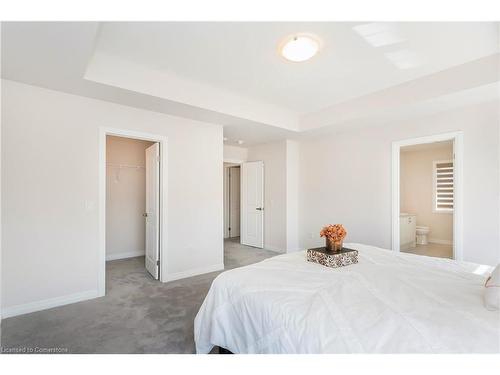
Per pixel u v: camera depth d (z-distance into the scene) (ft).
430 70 9.09
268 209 18.11
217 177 13.28
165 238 11.53
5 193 8.05
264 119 12.80
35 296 8.47
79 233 9.30
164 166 11.50
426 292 4.97
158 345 6.54
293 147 17.28
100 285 9.68
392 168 12.55
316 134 15.10
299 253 8.32
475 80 8.32
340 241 7.16
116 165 15.79
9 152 8.12
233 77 9.70
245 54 8.01
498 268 4.45
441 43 7.42
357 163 14.10
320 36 7.06
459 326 3.71
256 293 5.13
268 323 4.53
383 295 4.84
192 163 12.35
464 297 4.72
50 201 8.77
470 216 9.93
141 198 16.69
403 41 7.32
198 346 5.88
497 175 9.34
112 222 15.58
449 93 8.89
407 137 12.02
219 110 11.09
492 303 4.15
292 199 17.21
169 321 7.80
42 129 8.64
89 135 9.51
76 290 9.21
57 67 7.26
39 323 7.62
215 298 5.82
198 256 12.61
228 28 6.70
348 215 14.53
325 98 11.84
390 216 12.68
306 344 3.83
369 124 12.82
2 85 8.00
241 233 19.99
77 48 6.31
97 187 9.68
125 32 6.87
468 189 9.99
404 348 3.34
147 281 11.48
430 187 20.02
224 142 17.79
